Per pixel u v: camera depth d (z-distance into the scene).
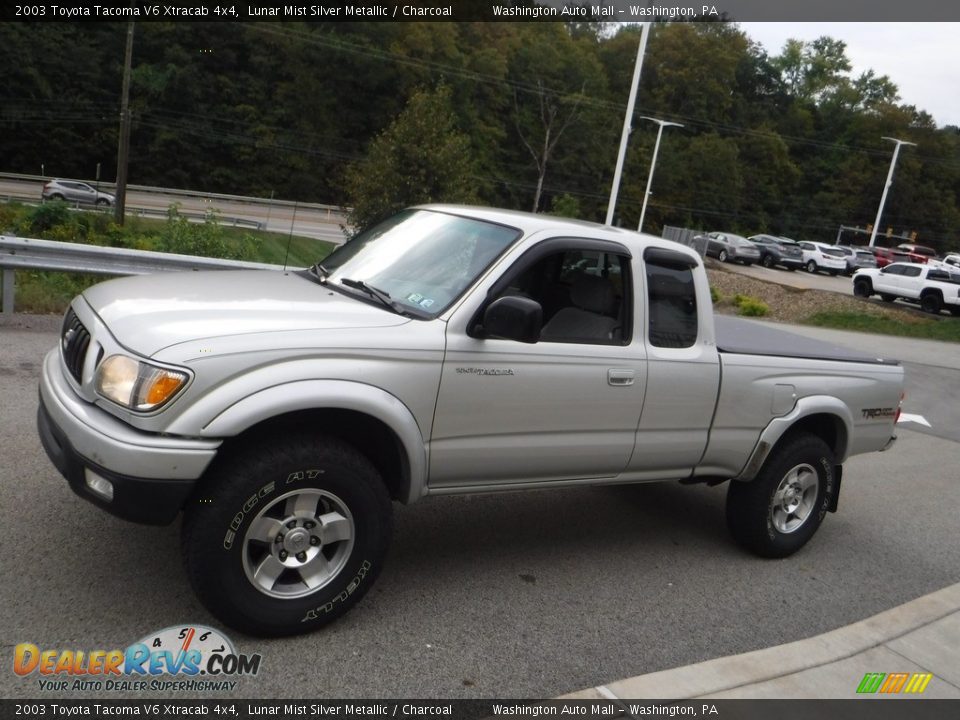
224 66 73.06
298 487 3.49
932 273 31.92
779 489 5.25
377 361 3.63
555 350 4.12
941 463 8.80
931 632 4.51
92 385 3.43
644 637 4.13
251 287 4.14
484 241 4.20
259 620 3.50
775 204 94.69
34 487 4.77
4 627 3.44
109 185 62.06
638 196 85.69
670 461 4.75
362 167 28.61
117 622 3.58
